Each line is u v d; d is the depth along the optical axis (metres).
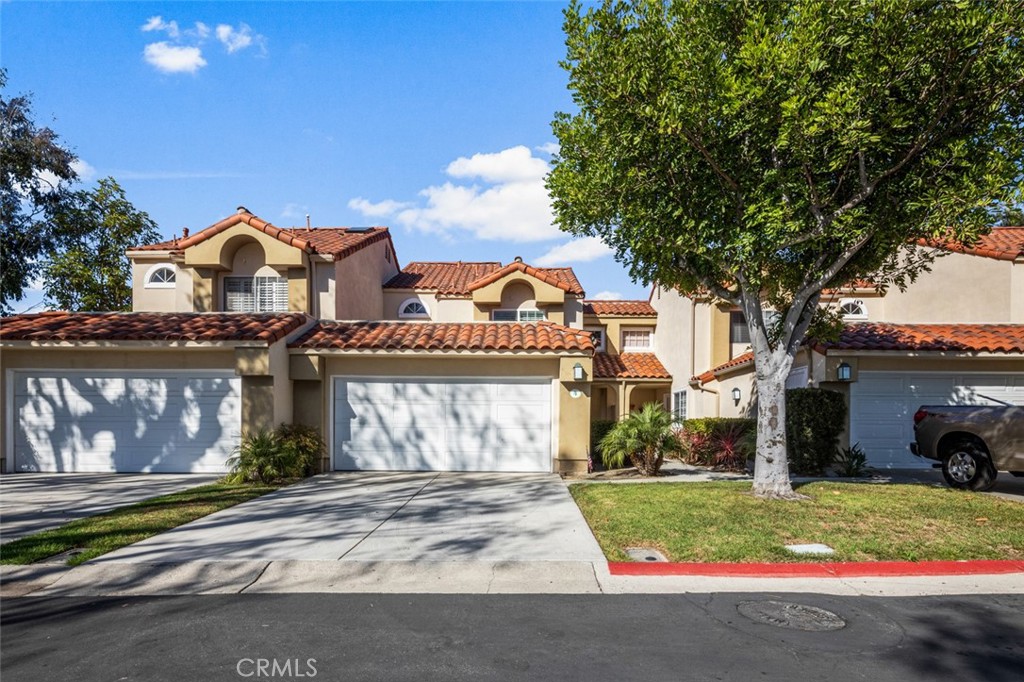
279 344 13.61
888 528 7.98
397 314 21.84
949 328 15.28
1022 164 8.33
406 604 5.75
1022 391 14.45
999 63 8.00
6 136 22.75
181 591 6.19
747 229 8.87
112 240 25.59
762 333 10.22
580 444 14.09
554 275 21.86
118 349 13.77
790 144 8.37
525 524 8.65
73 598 5.98
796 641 4.89
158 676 4.30
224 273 17.75
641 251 10.27
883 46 8.16
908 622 5.30
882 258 10.23
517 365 14.48
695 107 8.43
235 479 12.43
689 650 4.71
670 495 10.10
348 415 14.50
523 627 5.18
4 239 23.27
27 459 14.12
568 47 9.32
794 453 13.68
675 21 9.10
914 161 8.98
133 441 14.07
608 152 9.46
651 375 22.39
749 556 6.94
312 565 6.73
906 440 14.42
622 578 6.48
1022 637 5.00
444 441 14.48
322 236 20.48
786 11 8.98
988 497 9.84
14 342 13.39
